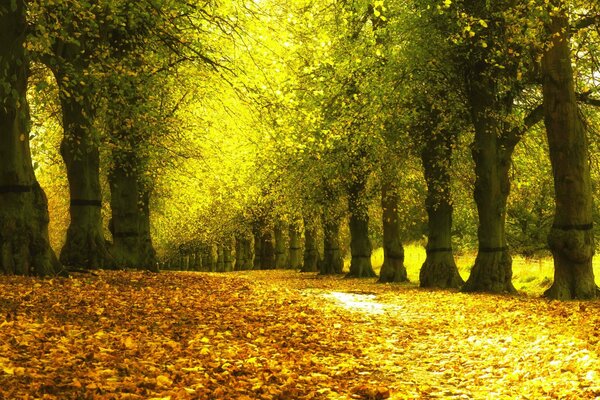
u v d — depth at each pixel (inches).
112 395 222.2
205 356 323.9
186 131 1006.4
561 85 693.3
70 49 674.2
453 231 1943.9
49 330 337.4
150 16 658.2
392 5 891.4
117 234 952.3
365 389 291.4
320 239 2022.6
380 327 522.0
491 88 844.0
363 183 1290.6
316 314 562.6
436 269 985.5
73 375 246.1
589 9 697.0
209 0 667.4
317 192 1350.9
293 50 669.9
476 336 458.6
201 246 2632.9
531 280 1139.9
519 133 862.5
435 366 374.3
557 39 687.7
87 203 761.6
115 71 635.5
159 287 646.5
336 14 978.1
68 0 496.4
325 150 1122.0
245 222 2187.5
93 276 658.8
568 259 697.6
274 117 708.7
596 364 311.1
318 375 312.3
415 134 954.7
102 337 338.6
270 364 320.5
